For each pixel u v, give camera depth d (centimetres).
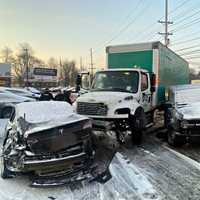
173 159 775
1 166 661
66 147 592
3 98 1256
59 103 759
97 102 866
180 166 713
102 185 588
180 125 866
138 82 977
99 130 866
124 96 900
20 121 639
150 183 598
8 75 6700
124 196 535
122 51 1155
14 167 582
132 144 945
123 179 620
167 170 681
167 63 1283
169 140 943
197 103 962
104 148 743
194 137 858
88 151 620
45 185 569
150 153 838
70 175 592
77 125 616
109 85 1006
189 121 853
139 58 1129
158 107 1204
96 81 1038
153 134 1137
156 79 1103
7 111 1136
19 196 544
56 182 575
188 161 756
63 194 550
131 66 1144
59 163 575
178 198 526
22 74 10500
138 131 918
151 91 1054
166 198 525
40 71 9369
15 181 614
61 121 619
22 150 576
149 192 553
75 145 606
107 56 1184
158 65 1106
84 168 609
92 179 607
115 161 748
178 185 588
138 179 621
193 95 1032
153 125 1220
